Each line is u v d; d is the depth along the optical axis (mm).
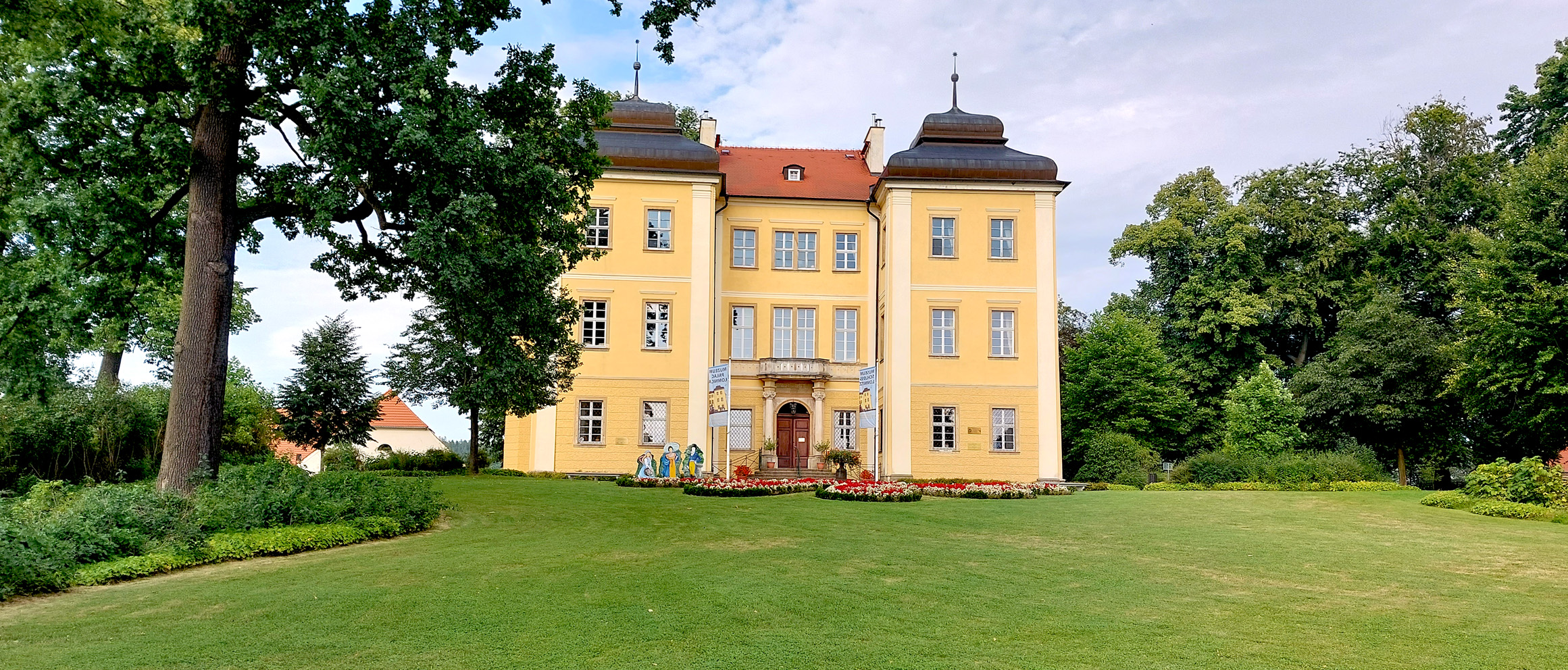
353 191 15945
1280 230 42469
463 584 10180
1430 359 33438
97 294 17266
